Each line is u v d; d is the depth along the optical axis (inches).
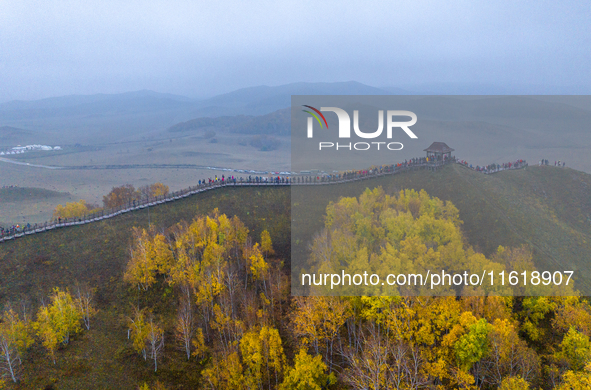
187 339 2079.2
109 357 2044.8
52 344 1936.5
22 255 2593.5
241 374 1809.8
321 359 1939.0
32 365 1926.7
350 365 1875.0
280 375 1908.2
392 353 1739.7
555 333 2138.3
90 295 2367.1
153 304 2400.3
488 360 1840.6
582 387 1641.2
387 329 1967.3
